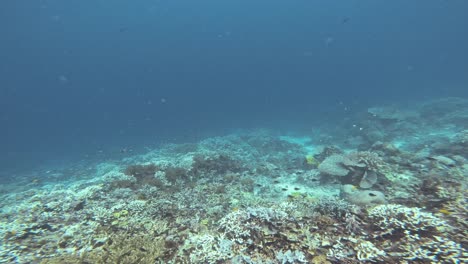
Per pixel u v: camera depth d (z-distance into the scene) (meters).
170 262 5.25
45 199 10.10
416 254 4.38
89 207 8.91
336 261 4.52
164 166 13.62
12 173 23.84
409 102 35.88
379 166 10.33
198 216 7.75
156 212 7.86
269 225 5.70
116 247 5.71
